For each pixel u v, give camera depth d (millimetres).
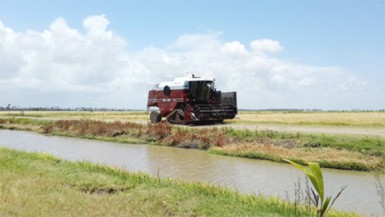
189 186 11000
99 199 9062
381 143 18469
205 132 26031
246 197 9727
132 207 8414
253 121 36938
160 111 34875
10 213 7645
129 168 17047
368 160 16797
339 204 11000
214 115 32344
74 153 22406
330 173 15875
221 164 18125
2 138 32688
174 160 19500
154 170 16562
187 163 18484
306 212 8336
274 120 38969
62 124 38531
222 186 12742
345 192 12445
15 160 15125
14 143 28406
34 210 7844
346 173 15859
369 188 13000
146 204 8797
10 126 45062
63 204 8406
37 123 44125
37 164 14281
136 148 24875
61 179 11398
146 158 20234
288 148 20562
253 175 15297
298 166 5625
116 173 12844
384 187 13125
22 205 8227
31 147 25625
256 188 12930
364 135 20375
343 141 19578
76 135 33844
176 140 25906
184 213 8188
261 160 19312
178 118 33438
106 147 25469
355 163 16641
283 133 22609
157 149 24250
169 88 33844
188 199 9344
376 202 11180
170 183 11414
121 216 7656
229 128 26516
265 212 8297
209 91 33688
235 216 7941
